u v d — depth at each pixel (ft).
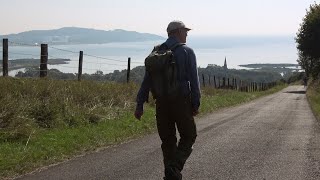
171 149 18.74
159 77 17.47
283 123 44.65
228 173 21.16
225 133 35.91
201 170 21.77
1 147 25.25
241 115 55.26
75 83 48.65
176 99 17.49
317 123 44.98
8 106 30.94
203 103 68.03
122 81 65.05
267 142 30.89
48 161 23.68
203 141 31.27
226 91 117.80
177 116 17.71
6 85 37.93
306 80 235.20
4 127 28.73
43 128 31.99
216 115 55.16
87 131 32.81
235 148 28.25
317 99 97.04
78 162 23.73
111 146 29.09
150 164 23.24
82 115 37.14
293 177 20.38
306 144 30.01
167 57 17.35
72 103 39.55
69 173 21.16
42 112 33.86
